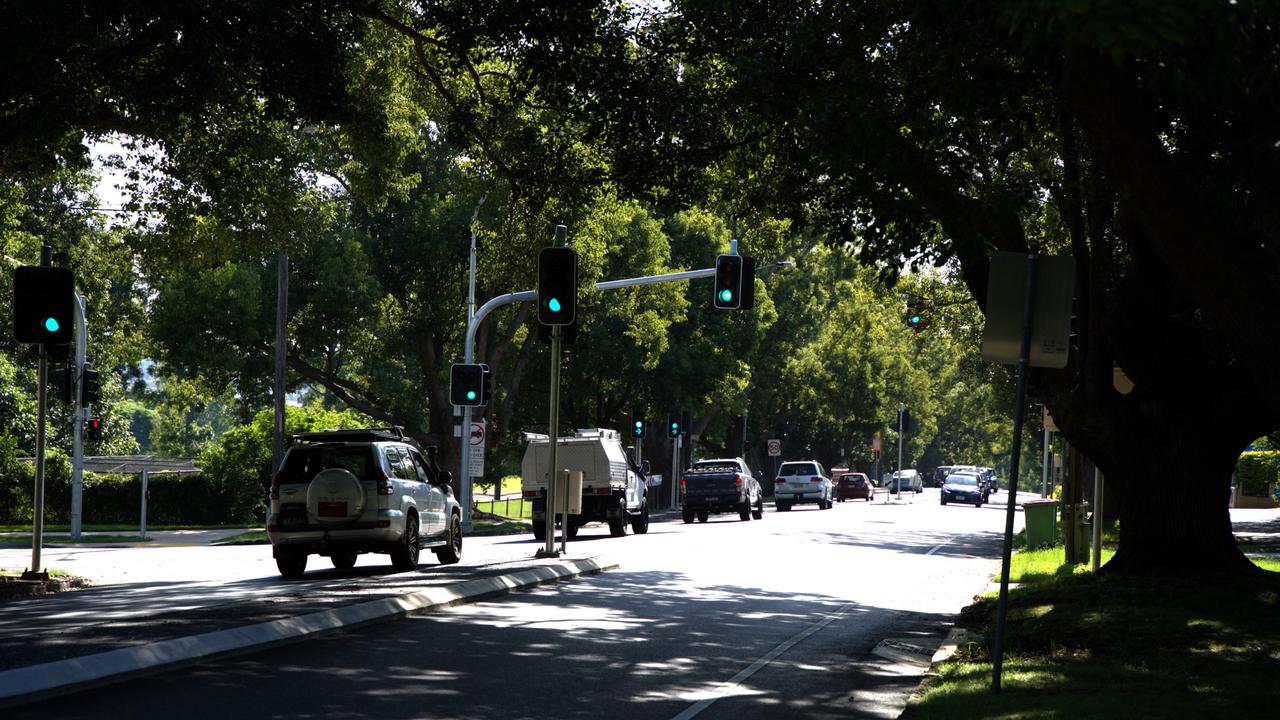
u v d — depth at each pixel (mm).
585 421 120250
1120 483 33625
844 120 26984
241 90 41750
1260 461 96312
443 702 18062
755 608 32406
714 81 38844
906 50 26750
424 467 45062
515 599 32500
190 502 100375
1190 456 32906
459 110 45562
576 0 36438
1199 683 19078
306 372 94625
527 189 45031
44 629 22703
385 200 54594
